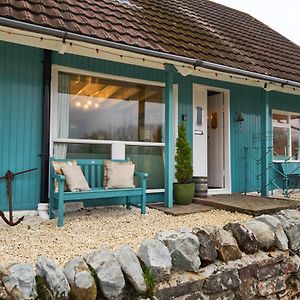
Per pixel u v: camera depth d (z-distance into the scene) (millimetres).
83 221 3959
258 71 5508
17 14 3658
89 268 2008
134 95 5402
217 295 2359
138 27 5098
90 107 4953
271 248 2834
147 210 4766
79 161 4539
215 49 5805
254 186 6914
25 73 4395
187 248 2312
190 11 7828
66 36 3734
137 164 5320
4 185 4215
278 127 7586
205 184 5742
